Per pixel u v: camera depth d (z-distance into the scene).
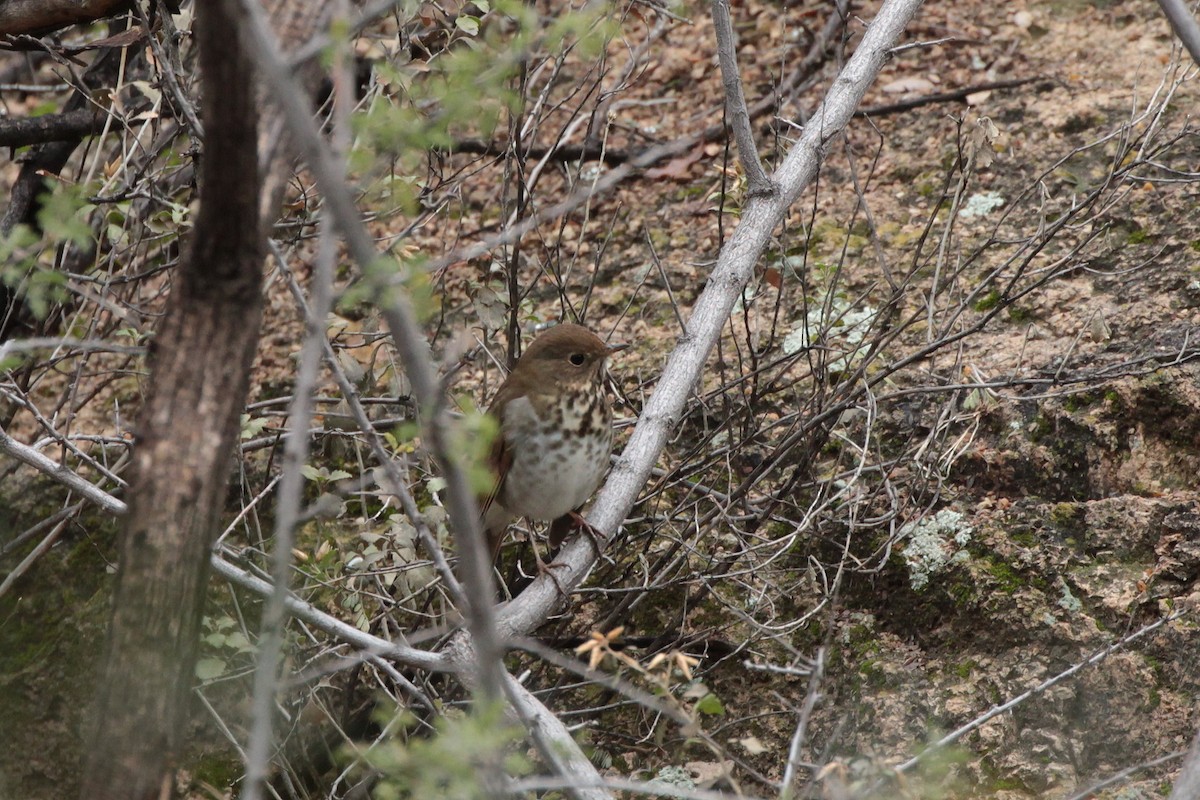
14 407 9.73
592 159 11.09
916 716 7.20
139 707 4.11
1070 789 6.53
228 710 8.80
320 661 8.48
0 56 13.67
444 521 7.55
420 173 9.82
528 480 7.27
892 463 7.86
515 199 10.44
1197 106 9.95
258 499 7.83
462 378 9.55
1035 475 7.99
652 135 11.37
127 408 10.43
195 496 4.08
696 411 9.10
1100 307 8.69
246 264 4.09
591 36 4.52
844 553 7.39
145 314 8.20
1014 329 8.85
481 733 3.43
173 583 4.09
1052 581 7.38
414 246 9.76
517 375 7.30
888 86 11.13
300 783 8.02
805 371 9.05
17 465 10.09
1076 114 10.22
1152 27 10.98
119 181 9.22
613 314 10.06
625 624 8.45
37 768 9.58
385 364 8.95
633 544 8.56
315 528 9.16
